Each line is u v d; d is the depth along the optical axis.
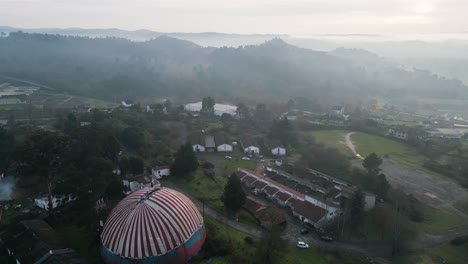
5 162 82.12
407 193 94.69
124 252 49.94
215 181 91.38
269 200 87.38
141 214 52.41
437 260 65.75
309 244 68.62
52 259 52.31
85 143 77.88
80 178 68.31
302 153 117.94
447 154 126.81
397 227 71.56
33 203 74.56
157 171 91.06
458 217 83.69
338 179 99.81
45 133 70.62
